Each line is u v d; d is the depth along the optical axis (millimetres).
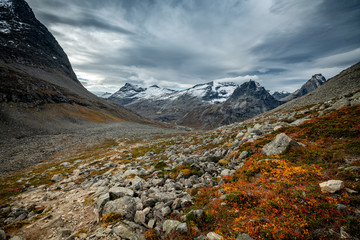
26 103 82125
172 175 16859
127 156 36906
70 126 91188
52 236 8867
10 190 19625
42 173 27172
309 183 9266
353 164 9477
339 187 7812
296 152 13391
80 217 10688
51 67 193750
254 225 7562
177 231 8047
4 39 159250
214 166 17719
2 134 53406
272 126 26812
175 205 10438
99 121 124000
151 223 9133
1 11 193625
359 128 12844
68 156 42438
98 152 45531
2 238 8469
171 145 47469
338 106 23219
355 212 6594
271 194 9188
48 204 14391
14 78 92312
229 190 11055
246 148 18703
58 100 113500
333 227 6445
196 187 13477
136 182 14852
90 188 17453
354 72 70875
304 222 6891
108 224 9258
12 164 34312
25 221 10500
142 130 114250
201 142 40000
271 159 13383
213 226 8188
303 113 34750
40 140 56594
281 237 6430
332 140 13453
